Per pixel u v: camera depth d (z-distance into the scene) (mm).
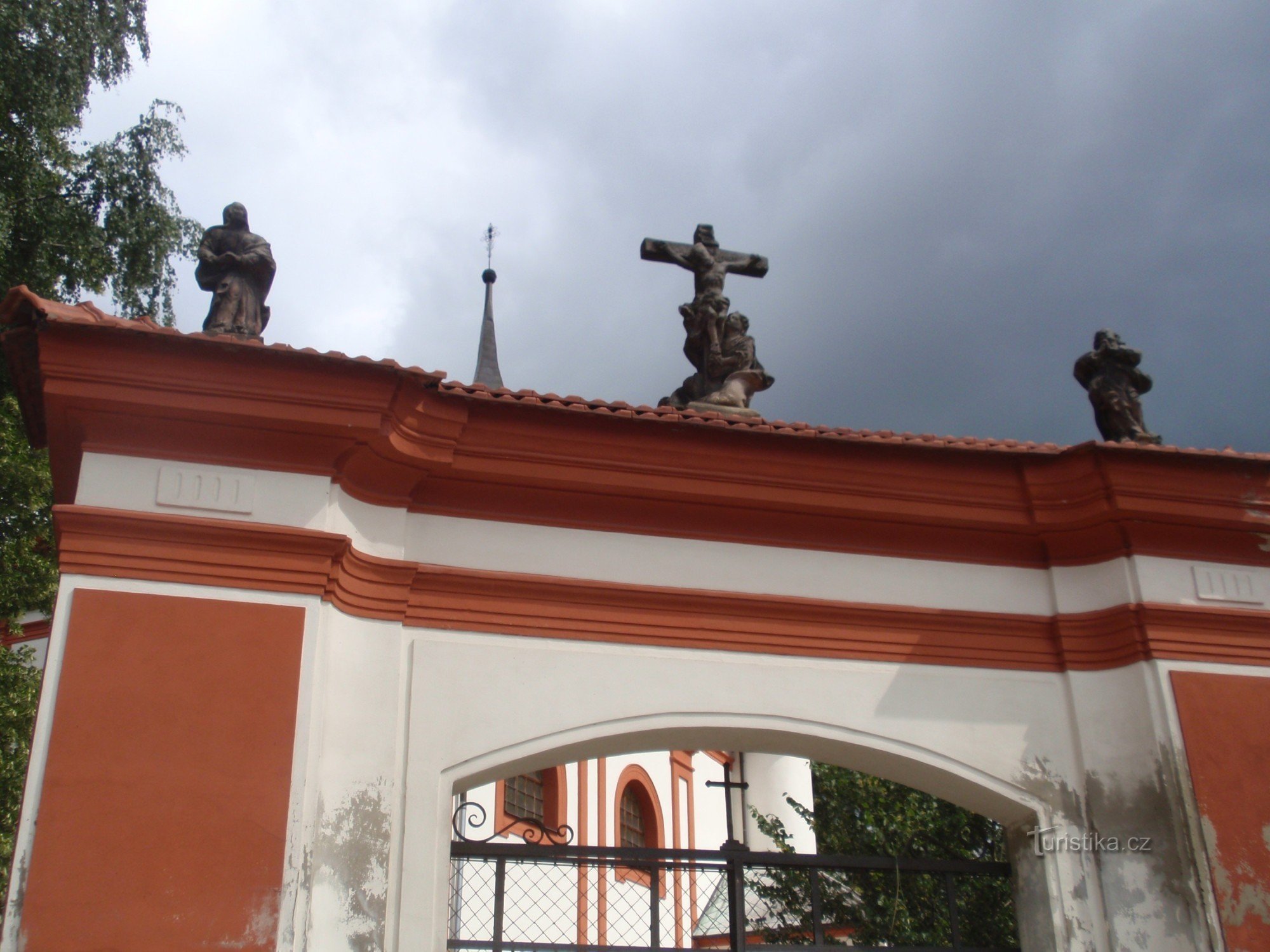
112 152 16531
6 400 13555
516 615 8148
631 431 8398
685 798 23625
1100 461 8898
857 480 8828
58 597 6957
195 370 7406
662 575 8547
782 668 8477
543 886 16406
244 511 7461
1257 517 9109
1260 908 8055
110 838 6516
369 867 7113
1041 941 8234
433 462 8102
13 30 14391
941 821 13117
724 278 10578
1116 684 8820
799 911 12141
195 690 6973
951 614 8875
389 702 7605
